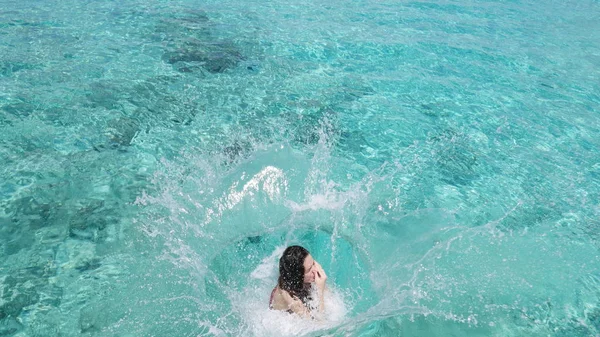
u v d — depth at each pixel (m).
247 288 3.80
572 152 5.88
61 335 3.23
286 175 5.07
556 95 7.29
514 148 5.90
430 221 4.62
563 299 3.73
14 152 5.14
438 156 5.66
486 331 3.42
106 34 8.36
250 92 6.80
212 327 3.39
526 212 4.81
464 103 6.91
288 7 10.72
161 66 7.34
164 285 3.71
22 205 4.43
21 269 3.76
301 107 6.52
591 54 8.95
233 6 10.54
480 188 5.15
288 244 4.27
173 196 4.71
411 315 3.54
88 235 4.16
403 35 9.35
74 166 5.02
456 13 11.03
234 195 4.75
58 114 5.88
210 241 4.23
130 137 5.59
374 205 4.80
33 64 7.03
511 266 4.07
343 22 9.92
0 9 9.16
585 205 4.94
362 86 7.22
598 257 4.22
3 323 3.28
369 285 3.86
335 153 5.59
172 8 10.07
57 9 9.44
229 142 5.63
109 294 3.58
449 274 3.96
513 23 10.56
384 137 5.98
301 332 3.39
